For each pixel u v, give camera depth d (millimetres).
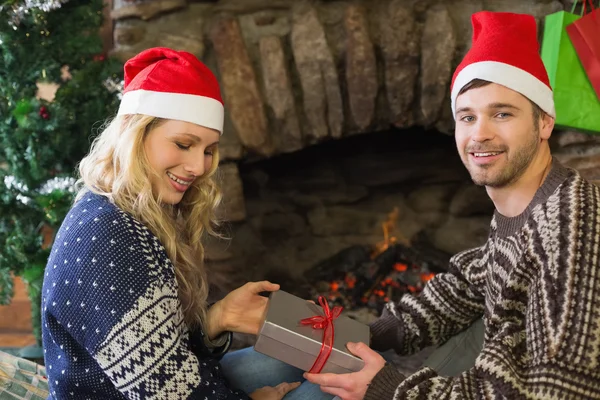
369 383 1126
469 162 1107
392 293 2324
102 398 1060
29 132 1729
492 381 986
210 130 1141
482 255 1306
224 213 2121
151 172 1114
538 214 1021
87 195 1113
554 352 921
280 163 2498
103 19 1902
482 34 1096
